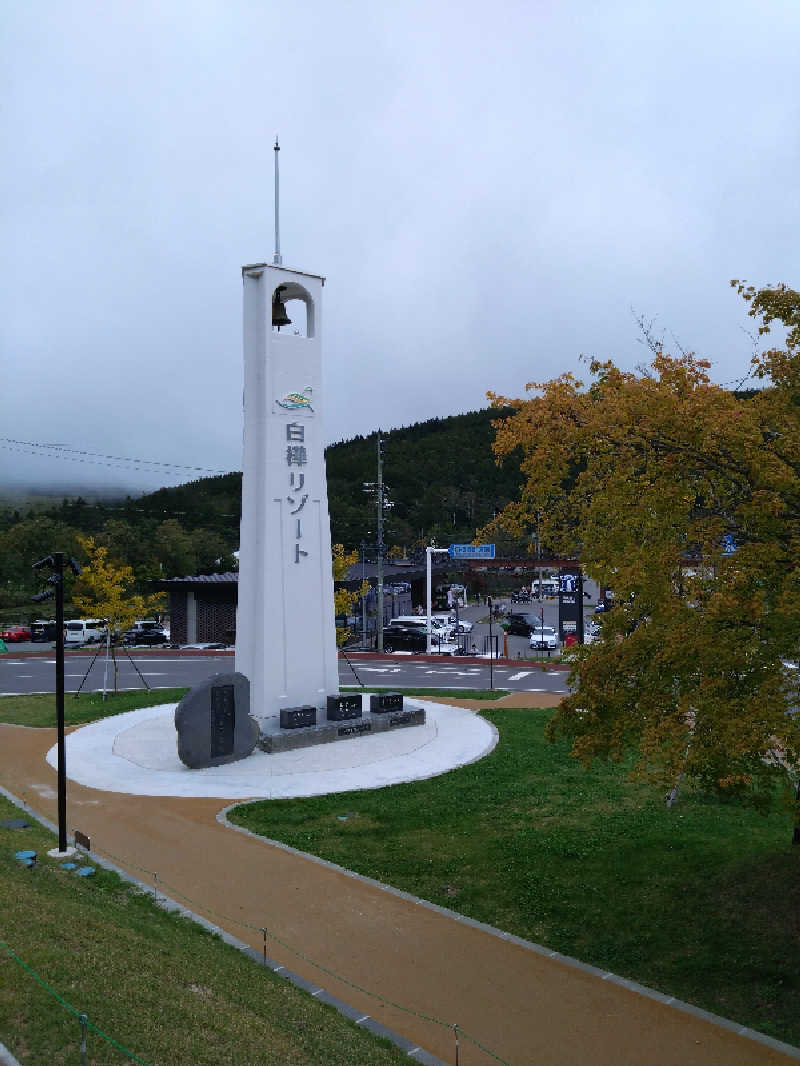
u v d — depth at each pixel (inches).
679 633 489.1
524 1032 474.9
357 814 869.2
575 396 581.0
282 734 1122.0
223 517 4456.2
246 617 1161.4
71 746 1160.2
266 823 842.8
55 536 3472.0
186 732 1025.5
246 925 605.9
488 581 3567.9
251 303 1159.0
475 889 674.8
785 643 475.5
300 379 1183.6
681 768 479.2
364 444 6811.0
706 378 561.9
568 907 636.1
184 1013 404.5
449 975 539.5
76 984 401.4
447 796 918.4
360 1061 417.4
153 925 561.0
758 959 540.7
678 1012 495.5
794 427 516.4
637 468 555.5
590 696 550.0
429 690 1588.3
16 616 3117.6
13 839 722.8
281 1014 450.9
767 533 505.7
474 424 6988.2
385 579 2925.7
